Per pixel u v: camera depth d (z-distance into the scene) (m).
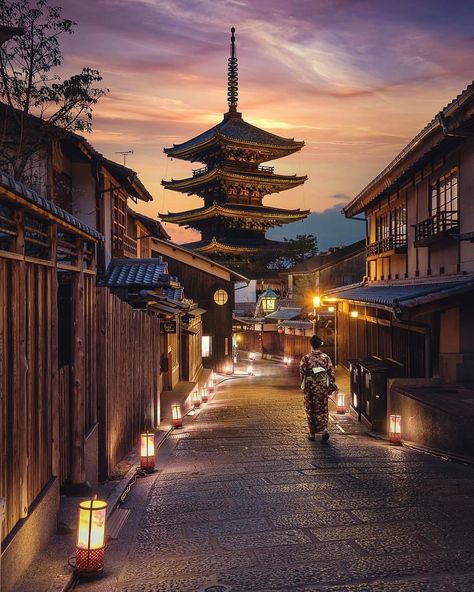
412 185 19.94
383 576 4.40
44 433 5.63
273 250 65.94
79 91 12.73
